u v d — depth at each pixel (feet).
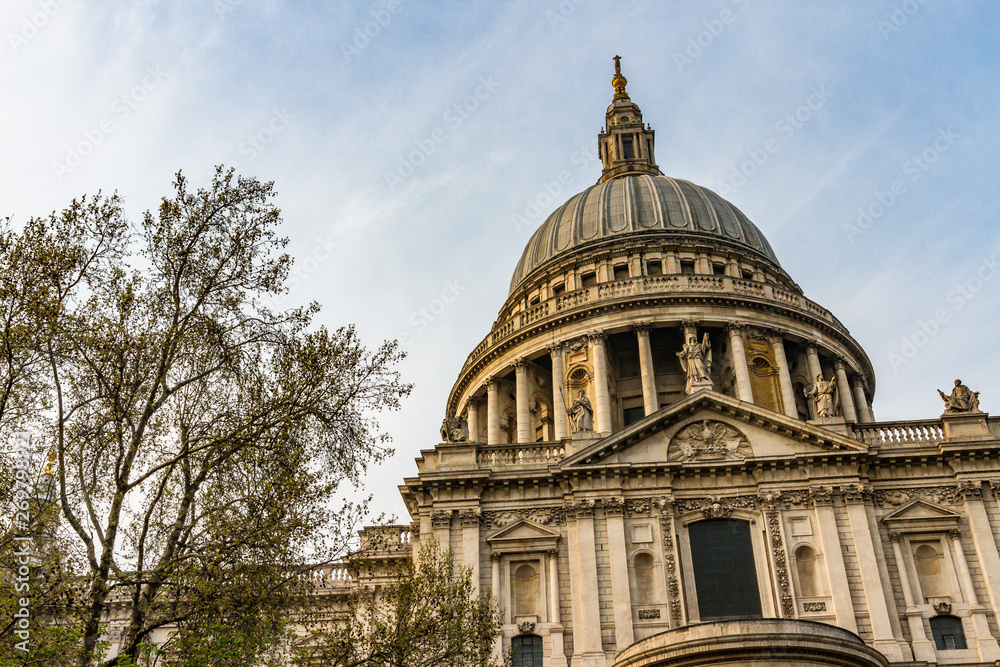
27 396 96.73
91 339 97.60
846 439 162.09
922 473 162.81
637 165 321.73
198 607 92.84
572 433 172.55
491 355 255.29
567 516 161.68
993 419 165.99
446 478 164.45
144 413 97.86
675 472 163.63
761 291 247.29
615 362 246.47
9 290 96.48
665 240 265.95
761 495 160.66
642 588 154.30
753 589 153.58
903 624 149.18
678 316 236.02
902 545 156.46
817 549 155.74
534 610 155.84
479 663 112.47
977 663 143.54
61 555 92.48
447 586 115.44
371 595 133.90
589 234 278.87
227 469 100.07
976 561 153.58
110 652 120.16
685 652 126.72
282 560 96.94
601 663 145.69
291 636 102.53
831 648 125.29
